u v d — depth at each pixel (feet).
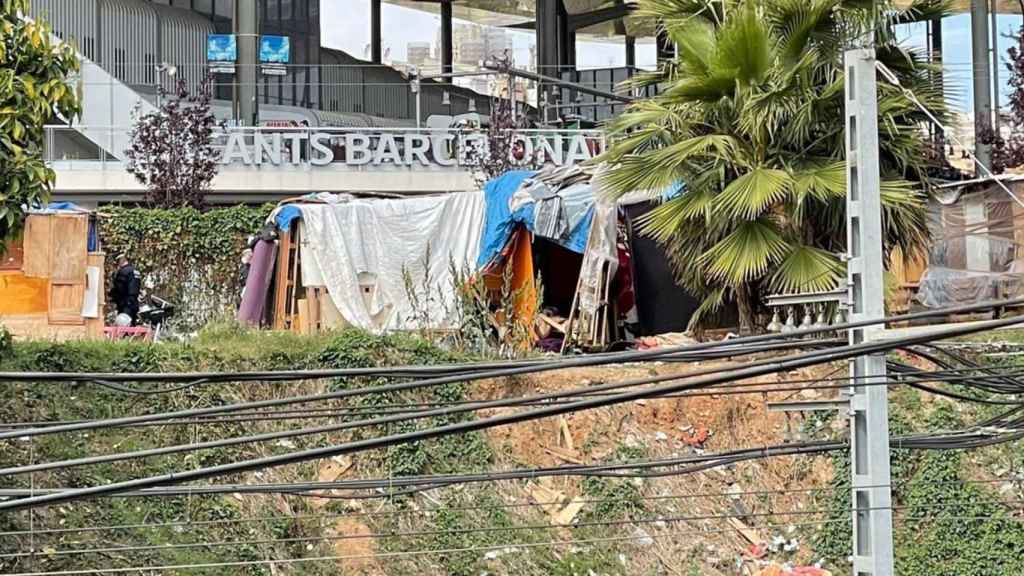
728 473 65.82
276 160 123.44
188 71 156.56
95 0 146.72
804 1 64.44
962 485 66.33
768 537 64.59
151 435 60.34
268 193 124.16
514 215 71.92
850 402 34.83
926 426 67.51
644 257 75.61
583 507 63.57
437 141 125.90
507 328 67.87
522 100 178.19
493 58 150.30
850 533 64.23
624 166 65.57
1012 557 64.95
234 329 65.77
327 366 63.93
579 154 119.85
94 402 60.18
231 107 149.28
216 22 168.86
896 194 63.41
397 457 62.59
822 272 60.95
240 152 123.03
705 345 31.32
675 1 68.59
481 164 118.21
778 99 62.90
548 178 74.79
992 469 67.15
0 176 49.16
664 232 64.75
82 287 66.85
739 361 64.28
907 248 68.23
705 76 64.95
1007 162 118.21
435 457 63.26
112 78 127.95
